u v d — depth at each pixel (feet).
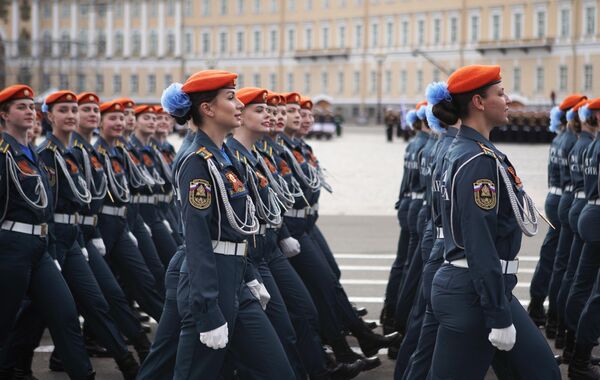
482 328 24.44
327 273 36.83
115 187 38.86
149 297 39.19
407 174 44.52
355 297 52.08
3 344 32.94
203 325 24.22
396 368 32.68
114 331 33.73
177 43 437.58
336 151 206.90
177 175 25.43
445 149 27.96
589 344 34.86
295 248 35.60
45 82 417.08
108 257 39.14
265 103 31.78
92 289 33.55
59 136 34.91
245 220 25.66
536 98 332.19
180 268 26.37
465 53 353.51
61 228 33.71
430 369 26.07
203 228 24.58
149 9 438.40
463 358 24.68
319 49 403.95
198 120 25.64
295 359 30.83
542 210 91.35
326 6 404.77
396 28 378.12
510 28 339.36
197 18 437.58
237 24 431.84
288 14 418.72
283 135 39.29
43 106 35.24
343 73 399.03
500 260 24.71
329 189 41.09
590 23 316.40
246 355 25.48
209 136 25.63
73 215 34.06
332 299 36.88
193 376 25.05
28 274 30.83
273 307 30.60
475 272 23.88
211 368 25.05
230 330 25.14
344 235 76.84
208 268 24.38
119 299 35.86
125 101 45.85
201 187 24.73
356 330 38.09
